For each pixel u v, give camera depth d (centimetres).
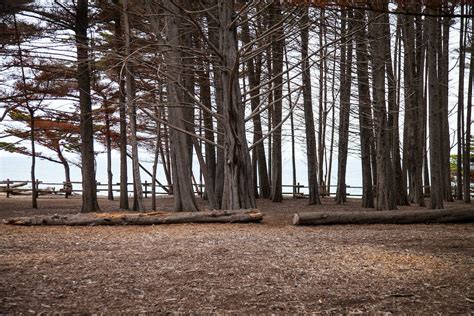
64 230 1094
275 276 627
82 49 1645
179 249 825
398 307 499
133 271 654
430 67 1482
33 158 1988
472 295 536
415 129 2153
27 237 979
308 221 1170
